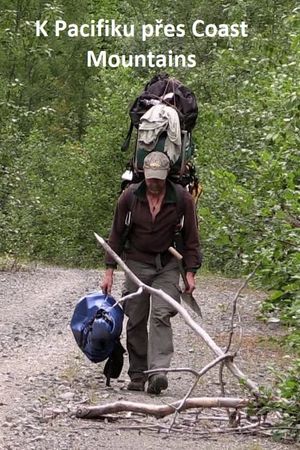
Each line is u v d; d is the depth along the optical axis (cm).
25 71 8331
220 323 2339
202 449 1091
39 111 4294
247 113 2883
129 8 6988
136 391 1444
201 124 4216
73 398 1342
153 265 1457
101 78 6562
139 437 1138
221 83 4050
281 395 1145
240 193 1622
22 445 1077
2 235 4188
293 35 2208
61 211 6222
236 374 1177
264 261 1552
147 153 1473
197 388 1486
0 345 1881
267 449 1105
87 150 6325
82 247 6206
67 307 2644
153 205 1449
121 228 1464
